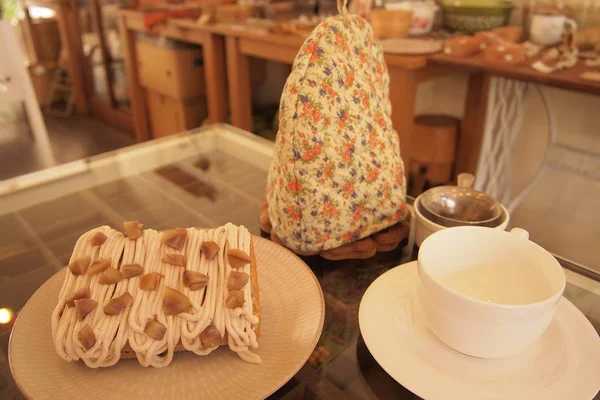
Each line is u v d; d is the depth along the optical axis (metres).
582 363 0.41
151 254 0.47
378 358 0.41
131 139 2.79
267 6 1.79
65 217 0.69
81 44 3.04
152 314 0.42
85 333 0.40
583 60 1.17
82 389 0.40
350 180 0.55
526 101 1.46
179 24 1.89
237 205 0.72
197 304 0.43
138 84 2.39
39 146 2.22
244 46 1.65
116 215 0.70
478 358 0.42
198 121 2.24
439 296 0.40
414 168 1.57
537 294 0.44
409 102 1.26
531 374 0.40
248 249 0.49
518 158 1.55
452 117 1.60
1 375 0.44
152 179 0.81
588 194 1.42
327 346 0.47
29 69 3.13
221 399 0.39
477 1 1.36
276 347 0.44
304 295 0.49
